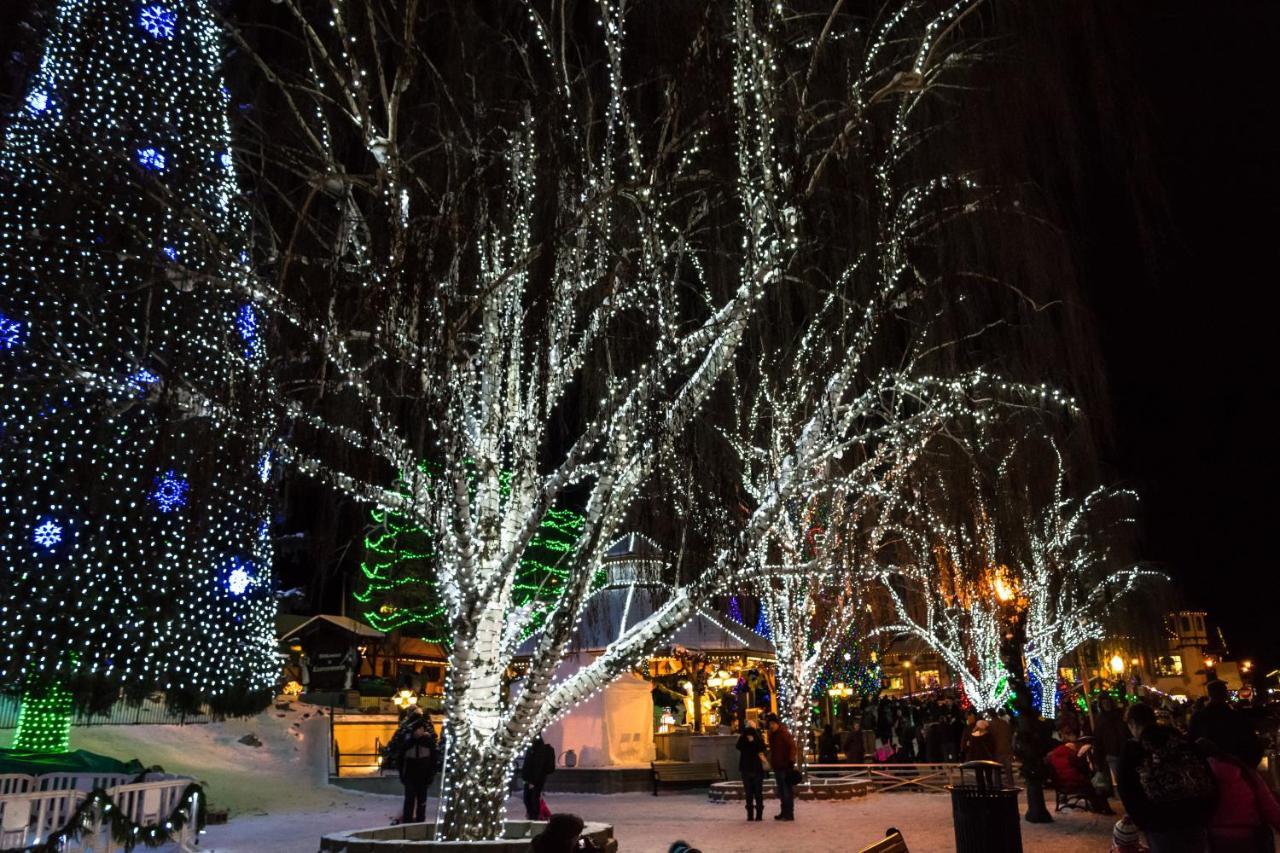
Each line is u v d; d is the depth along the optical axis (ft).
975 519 74.54
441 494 33.01
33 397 45.78
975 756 52.19
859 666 104.99
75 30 50.83
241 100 34.63
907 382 44.68
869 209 33.17
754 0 29.78
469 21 32.96
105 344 33.63
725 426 49.21
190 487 31.83
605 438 32.50
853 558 68.03
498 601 32.91
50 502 47.57
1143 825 20.61
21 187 42.91
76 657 48.88
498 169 32.17
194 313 31.71
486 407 33.63
